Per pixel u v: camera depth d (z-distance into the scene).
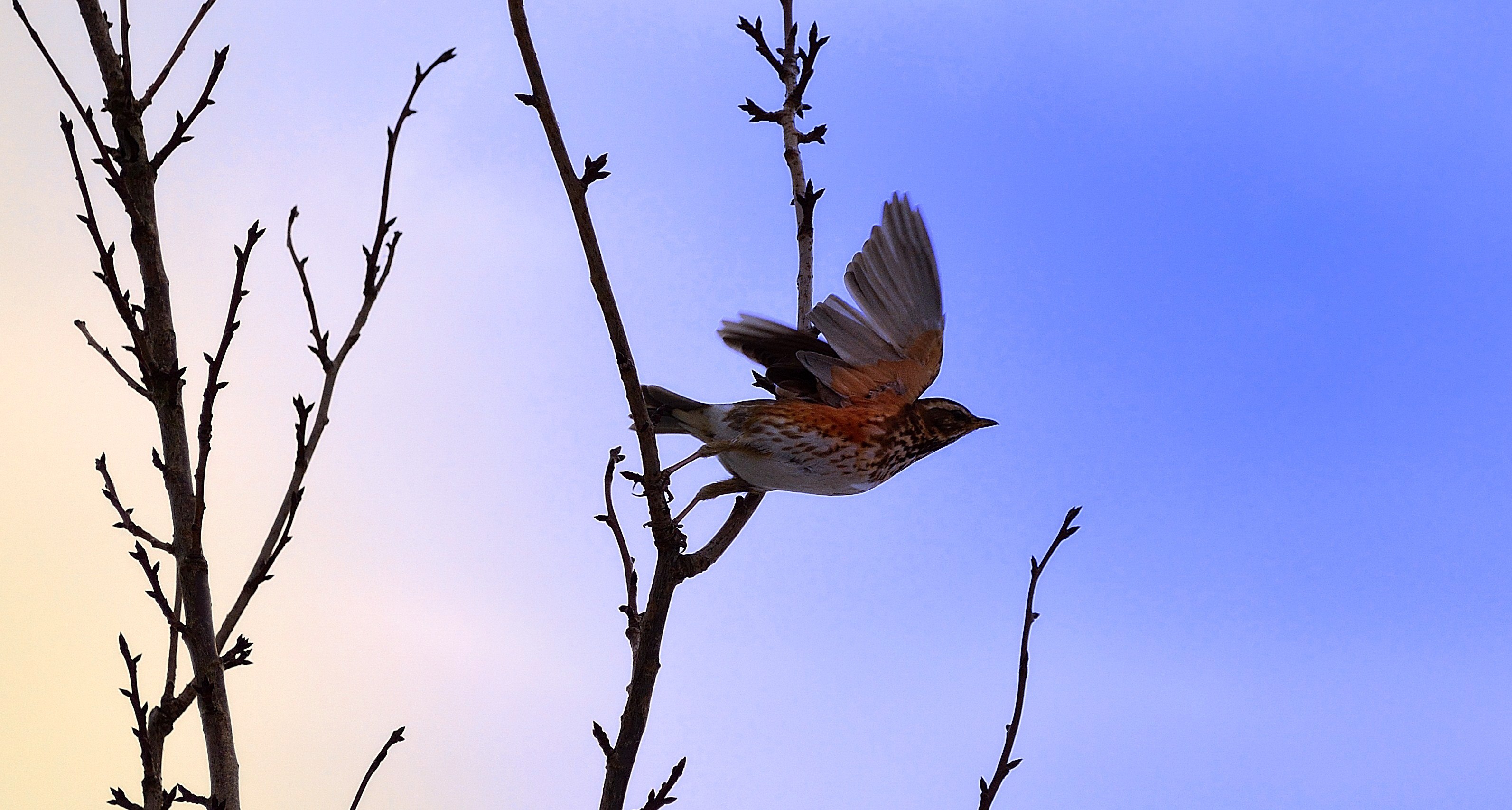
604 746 8.36
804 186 12.37
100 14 7.82
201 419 7.32
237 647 7.27
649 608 8.67
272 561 7.18
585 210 8.07
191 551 7.39
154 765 7.07
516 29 7.71
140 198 7.67
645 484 8.64
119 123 7.58
